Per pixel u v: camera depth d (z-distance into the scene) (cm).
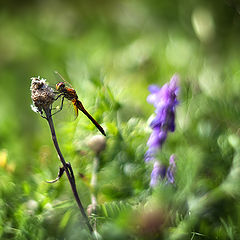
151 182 87
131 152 90
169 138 90
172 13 113
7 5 126
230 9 108
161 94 88
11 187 88
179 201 86
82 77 95
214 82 95
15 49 116
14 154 94
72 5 124
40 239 86
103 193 88
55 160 91
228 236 85
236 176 88
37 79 81
